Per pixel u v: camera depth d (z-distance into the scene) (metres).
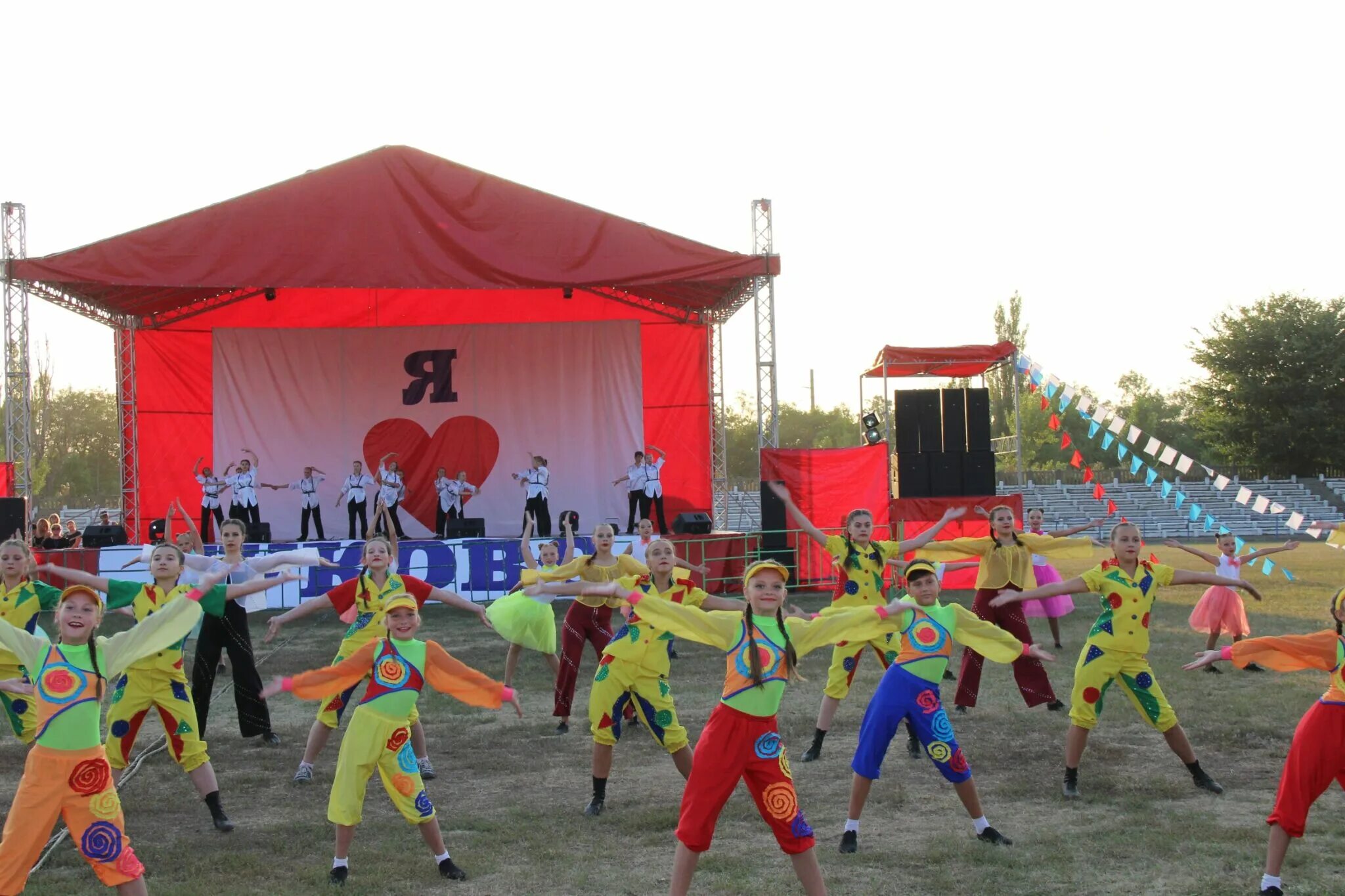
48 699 5.22
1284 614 16.89
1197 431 54.41
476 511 24.22
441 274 19.53
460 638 16.03
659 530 23.41
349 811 6.06
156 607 7.75
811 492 20.88
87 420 79.94
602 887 5.94
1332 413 49.88
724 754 5.23
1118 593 7.49
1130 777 7.98
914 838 6.69
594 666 13.62
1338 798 7.36
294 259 19.19
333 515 24.11
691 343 26.02
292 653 14.74
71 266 18.69
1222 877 5.84
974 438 21.20
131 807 7.67
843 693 8.76
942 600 18.55
